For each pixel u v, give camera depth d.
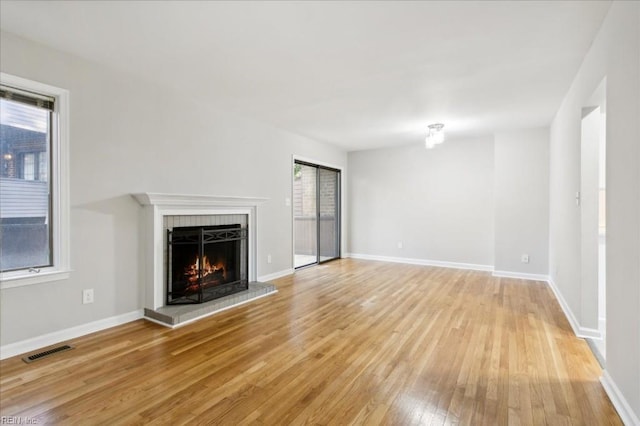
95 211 2.88
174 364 2.32
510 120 4.55
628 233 1.70
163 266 3.34
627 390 1.71
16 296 2.43
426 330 2.96
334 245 6.81
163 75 3.10
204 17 2.14
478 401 1.89
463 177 5.85
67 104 2.67
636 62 1.60
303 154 5.67
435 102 3.80
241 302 3.76
